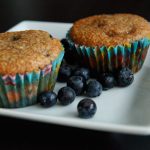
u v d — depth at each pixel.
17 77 0.34
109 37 0.39
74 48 0.41
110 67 0.40
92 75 0.41
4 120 0.33
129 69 0.38
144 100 0.36
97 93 0.36
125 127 0.29
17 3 0.65
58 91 0.36
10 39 0.37
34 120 0.31
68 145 0.30
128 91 0.37
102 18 0.43
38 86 0.36
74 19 0.58
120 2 0.62
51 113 0.34
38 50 0.35
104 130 0.30
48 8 0.62
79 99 0.36
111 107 0.35
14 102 0.36
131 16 0.43
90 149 0.30
